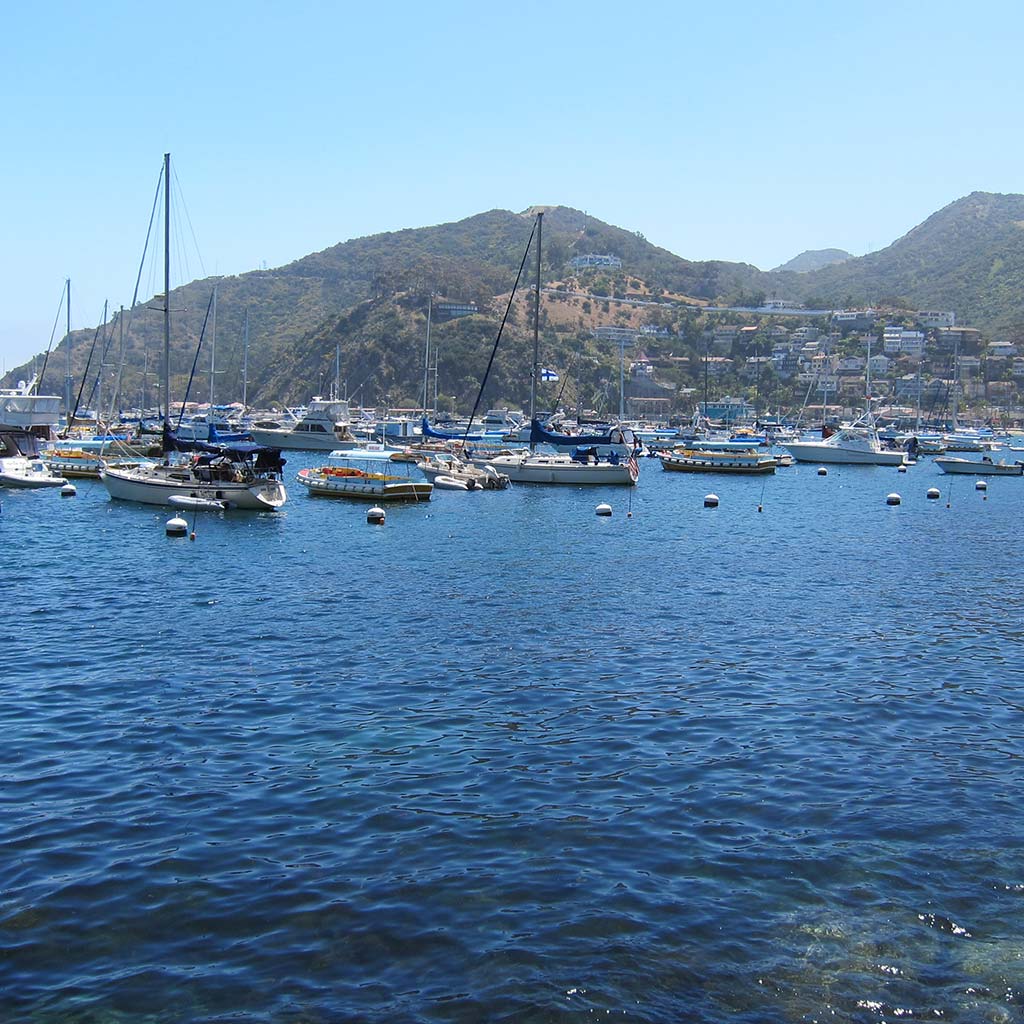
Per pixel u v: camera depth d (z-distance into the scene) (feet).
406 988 40.14
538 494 245.86
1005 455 497.46
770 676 83.15
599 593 117.60
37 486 230.07
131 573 126.41
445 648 90.12
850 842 52.80
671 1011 39.19
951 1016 39.37
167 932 43.68
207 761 62.64
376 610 105.70
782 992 40.45
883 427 652.48
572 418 557.74
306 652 88.12
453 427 472.44
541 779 60.49
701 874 49.21
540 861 50.19
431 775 60.85
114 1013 38.52
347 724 69.67
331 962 41.75
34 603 107.24
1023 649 92.99
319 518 188.96
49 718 69.97
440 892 47.11
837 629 100.42
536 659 86.94
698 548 159.74
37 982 40.22
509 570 133.08
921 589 123.95
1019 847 52.60
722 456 341.00
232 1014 38.52
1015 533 186.50
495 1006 39.14
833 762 63.98
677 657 88.58
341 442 378.94
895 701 76.74
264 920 44.62
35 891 46.65
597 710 73.46
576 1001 39.52
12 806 55.67
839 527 194.59
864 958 42.73
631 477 269.23
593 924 44.68
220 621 99.71
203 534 164.55
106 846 51.16
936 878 49.24
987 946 43.75
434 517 195.11
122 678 79.61
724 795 58.54
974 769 63.21
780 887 48.14
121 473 203.10
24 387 369.71
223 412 504.84
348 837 52.49
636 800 57.62
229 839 52.13
